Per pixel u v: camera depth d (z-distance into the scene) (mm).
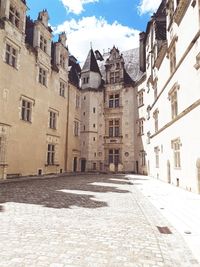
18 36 20094
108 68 35000
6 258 4043
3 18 18500
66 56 29641
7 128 18375
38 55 22953
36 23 23125
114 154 32844
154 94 24516
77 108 32969
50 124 25672
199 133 11953
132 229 6051
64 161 28516
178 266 3994
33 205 8555
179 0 16078
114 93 34156
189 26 13930
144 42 32812
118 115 33250
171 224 6688
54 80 26406
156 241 5168
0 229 5621
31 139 21562
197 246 4945
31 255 4203
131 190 13875
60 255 4246
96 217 7195
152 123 25203
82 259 4109
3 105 18094
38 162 22562
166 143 19094
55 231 5637
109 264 3947
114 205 9242
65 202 9422
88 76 34875
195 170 12594
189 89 13695
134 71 34438
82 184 16438
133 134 32125
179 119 15516
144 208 8820
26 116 21188
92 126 33688
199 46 12195
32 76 22125
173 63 17641
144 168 28484
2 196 10312
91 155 33031
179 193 12727
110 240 5148
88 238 5227
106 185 16203
